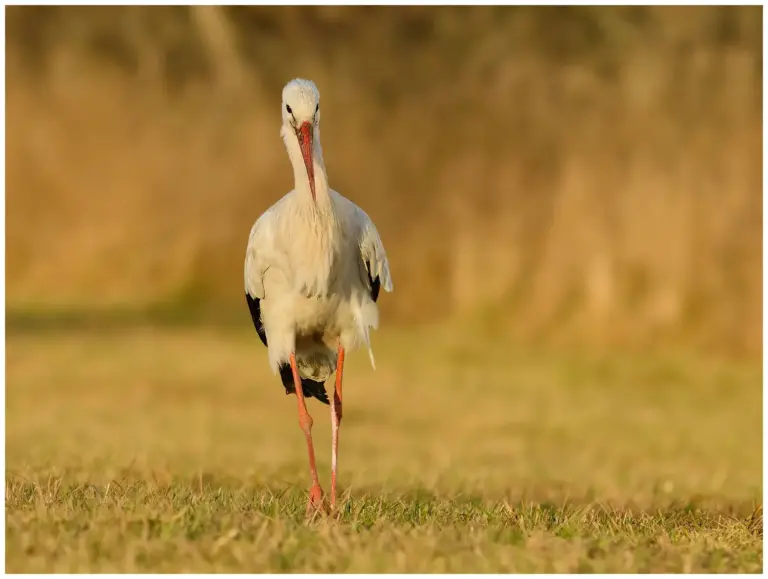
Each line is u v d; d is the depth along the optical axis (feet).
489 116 67.56
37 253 87.45
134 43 79.46
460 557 18.94
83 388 50.34
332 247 25.08
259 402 48.65
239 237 80.23
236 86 76.54
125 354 60.34
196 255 81.51
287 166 77.82
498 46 67.77
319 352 27.07
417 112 70.74
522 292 64.08
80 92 83.15
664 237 59.16
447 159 69.36
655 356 57.82
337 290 25.66
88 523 20.07
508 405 48.73
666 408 48.37
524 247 64.75
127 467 31.07
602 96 63.36
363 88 72.23
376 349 62.08
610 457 38.58
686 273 58.75
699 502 28.89
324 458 36.94
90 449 35.88
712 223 58.44
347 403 48.98
